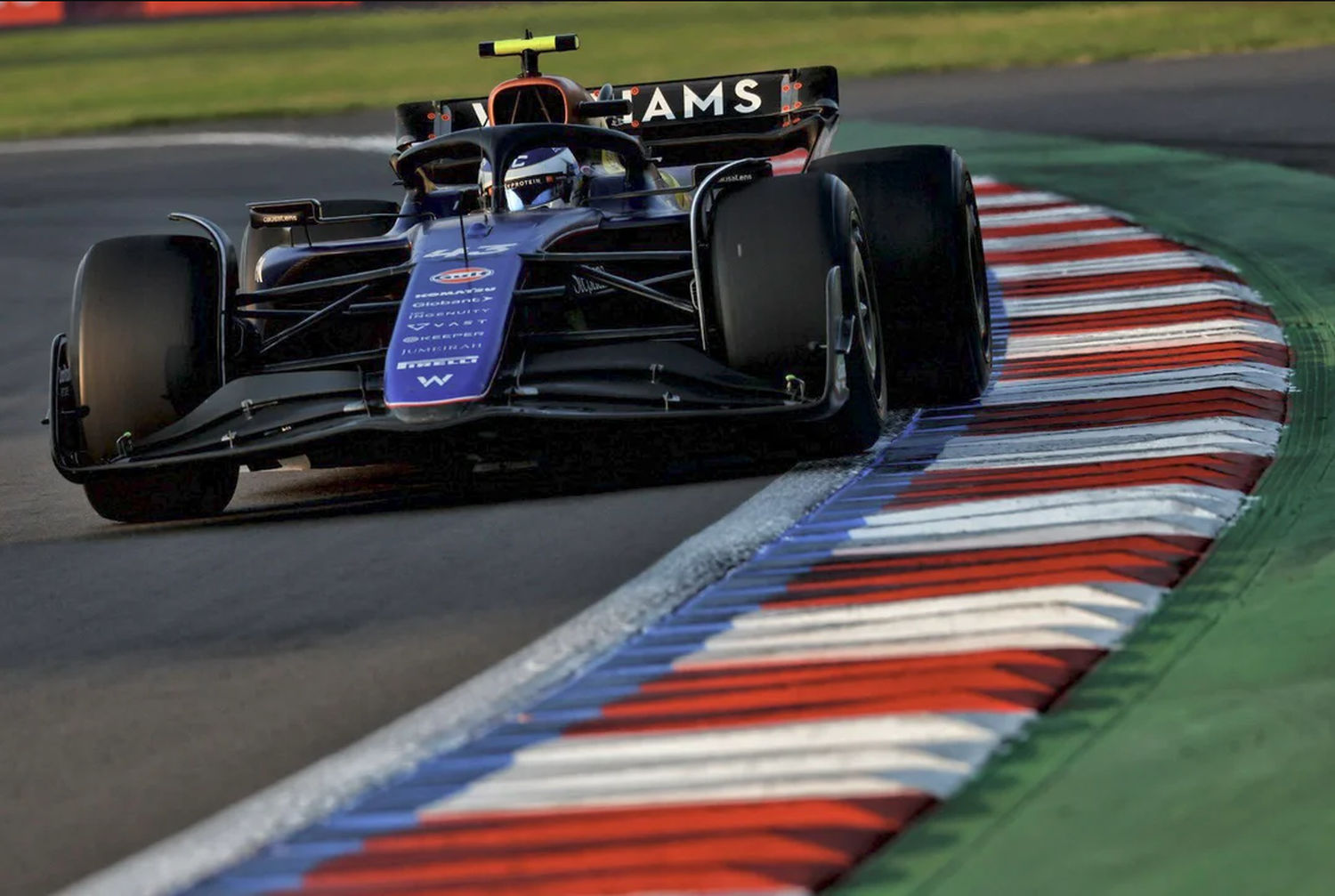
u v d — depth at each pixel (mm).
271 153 63625
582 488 18047
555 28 109750
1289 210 36219
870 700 11070
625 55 90125
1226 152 45406
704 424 16484
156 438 18062
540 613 13680
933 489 16172
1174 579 12992
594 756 10672
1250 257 31375
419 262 18359
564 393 16734
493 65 90000
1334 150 44031
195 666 13219
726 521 15781
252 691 12500
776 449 17484
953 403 20422
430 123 26078
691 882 8938
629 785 10203
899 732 10555
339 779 10633
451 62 93500
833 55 82812
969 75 71688
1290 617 12047
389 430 16547
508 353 17234
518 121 22141
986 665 11438
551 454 17047
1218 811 9391
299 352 20797
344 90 84438
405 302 17656
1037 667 11352
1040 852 9078
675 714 11211
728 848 9281
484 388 16609
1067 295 27859
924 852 9156
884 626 12422
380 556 15992
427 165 23266
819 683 11469
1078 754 10141
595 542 15672
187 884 9414
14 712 12578
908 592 13133
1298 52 69188
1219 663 11328
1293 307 25938
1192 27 83188
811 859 9094
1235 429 17453
